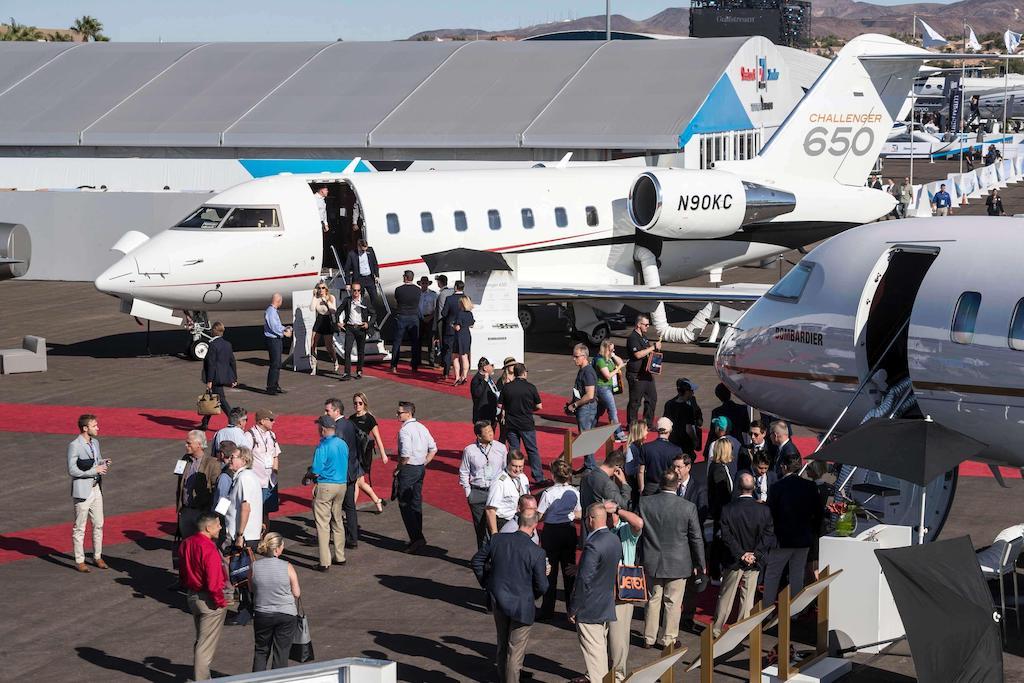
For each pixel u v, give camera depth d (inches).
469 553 1514.5
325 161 4298.7
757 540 1175.0
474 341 2571.4
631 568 1114.1
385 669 863.1
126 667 1173.7
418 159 4274.1
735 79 4480.8
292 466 1904.5
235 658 1198.3
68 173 4456.2
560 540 1262.3
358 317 2488.9
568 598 1280.8
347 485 1498.5
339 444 1443.2
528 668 1162.6
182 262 2532.0
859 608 1156.5
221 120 4421.8
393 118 4347.9
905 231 1464.1
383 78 4658.0
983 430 1363.2
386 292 2736.2
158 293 2534.5
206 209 2615.7
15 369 2603.3
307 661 1113.4
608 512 1217.4
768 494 1237.1
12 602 1346.0
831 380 1481.3
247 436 1454.2
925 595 1017.5
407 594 1371.8
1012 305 1321.4
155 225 3902.6
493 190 2780.5
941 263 1387.8
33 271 4010.8
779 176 2940.5
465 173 2810.0
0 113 4591.5
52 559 1489.9
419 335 2573.8
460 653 1204.5
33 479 1834.4
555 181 2859.3
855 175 3034.0
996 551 1254.3
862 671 1139.9
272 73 4776.1
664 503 1176.8
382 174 2763.3
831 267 1498.5
